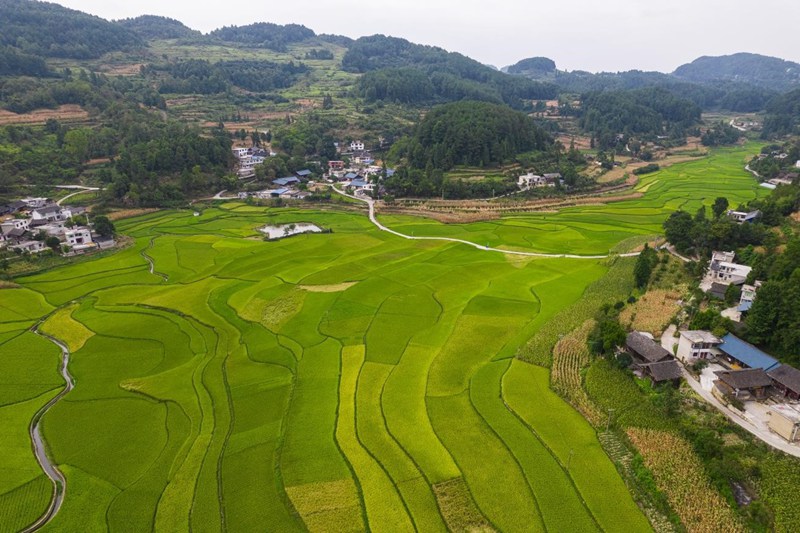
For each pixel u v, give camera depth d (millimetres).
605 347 69375
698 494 47875
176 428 61094
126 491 51469
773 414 53469
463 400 64188
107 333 85500
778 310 66188
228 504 49156
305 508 48281
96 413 64375
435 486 50531
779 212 112125
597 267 111062
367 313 90250
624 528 45406
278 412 63250
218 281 107875
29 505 50156
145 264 120125
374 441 57094
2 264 109375
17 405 66500
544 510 47281
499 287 100562
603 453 54375
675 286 92750
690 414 57156
